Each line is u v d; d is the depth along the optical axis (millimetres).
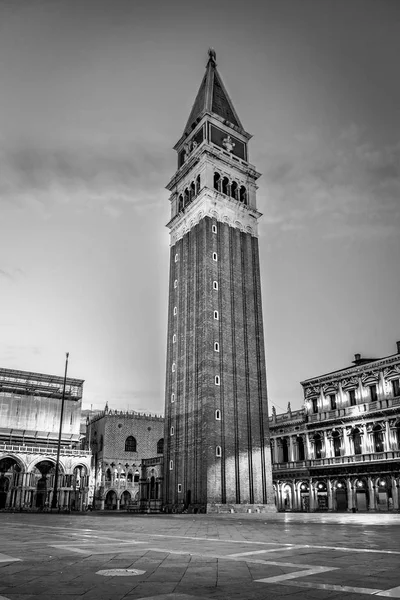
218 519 44750
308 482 80562
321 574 11500
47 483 85625
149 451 110125
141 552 15875
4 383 94375
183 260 85875
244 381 75875
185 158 96875
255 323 81938
